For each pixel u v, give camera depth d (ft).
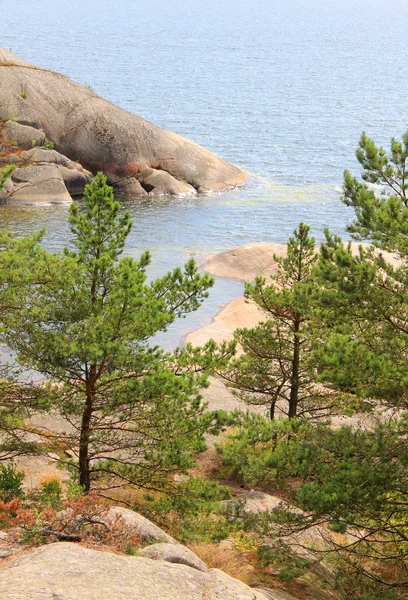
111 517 39.78
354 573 51.88
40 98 249.96
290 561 49.29
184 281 61.57
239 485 81.41
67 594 28.48
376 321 49.44
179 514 58.34
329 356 48.37
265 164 307.58
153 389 54.54
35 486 65.87
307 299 54.08
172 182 252.83
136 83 585.22
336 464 47.65
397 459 48.96
